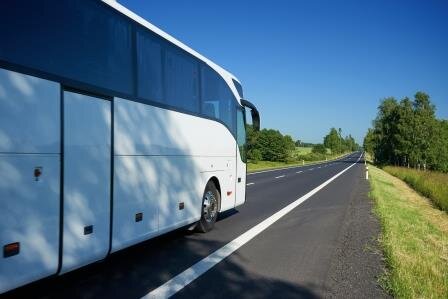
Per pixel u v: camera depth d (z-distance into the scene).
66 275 6.05
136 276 6.11
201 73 8.63
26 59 4.29
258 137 85.88
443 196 20.30
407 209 16.20
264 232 9.66
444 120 74.06
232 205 10.67
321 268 6.79
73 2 4.98
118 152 5.79
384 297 5.48
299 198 16.94
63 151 4.73
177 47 7.60
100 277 6.01
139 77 6.35
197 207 8.50
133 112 6.16
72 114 4.90
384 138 79.38
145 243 8.30
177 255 7.36
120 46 5.89
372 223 10.96
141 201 6.37
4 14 4.08
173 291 5.52
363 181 28.66
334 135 190.75
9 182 4.07
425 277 6.19
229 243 8.42
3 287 4.04
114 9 5.80
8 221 4.07
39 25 4.47
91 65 5.26
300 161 95.62
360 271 6.61
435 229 11.92
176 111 7.50
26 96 4.26
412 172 42.31
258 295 5.52
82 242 5.06
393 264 6.69
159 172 6.90
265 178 30.23
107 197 5.54
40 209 4.42
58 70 4.70
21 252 4.21
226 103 10.15
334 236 9.34
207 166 8.96
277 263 7.05
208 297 5.37
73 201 4.90
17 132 4.15
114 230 5.70
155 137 6.77
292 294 5.58
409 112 70.31
